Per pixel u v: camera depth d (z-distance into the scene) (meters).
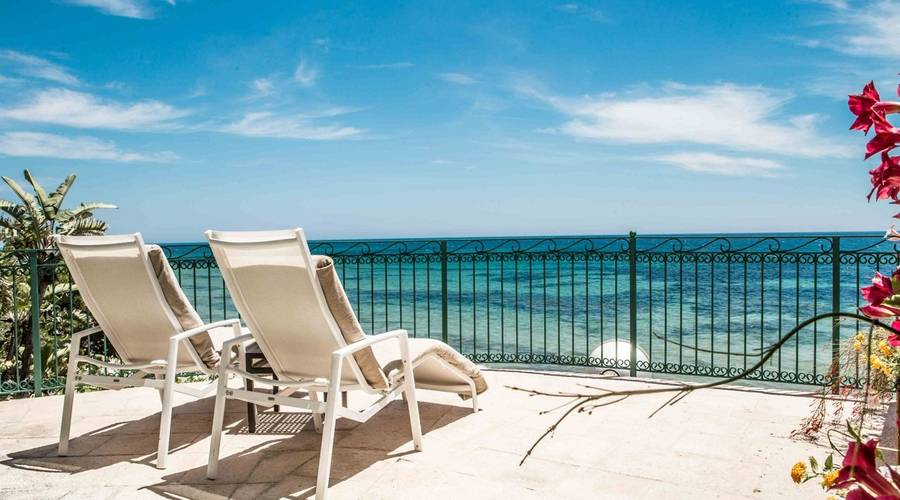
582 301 15.97
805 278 18.30
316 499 2.91
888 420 3.45
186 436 3.98
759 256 5.11
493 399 4.81
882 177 0.91
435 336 12.50
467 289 19.34
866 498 0.81
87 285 3.63
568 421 4.20
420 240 6.14
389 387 3.46
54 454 3.65
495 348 11.03
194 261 5.95
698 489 3.07
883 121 0.90
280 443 3.83
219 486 3.17
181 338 3.46
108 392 5.12
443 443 3.79
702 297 15.62
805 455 3.49
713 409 4.41
